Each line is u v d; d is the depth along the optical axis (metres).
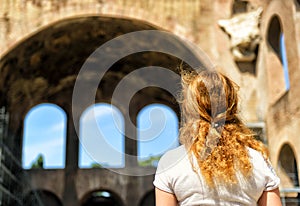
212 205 1.98
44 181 21.16
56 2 15.02
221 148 2.05
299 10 12.04
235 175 2.00
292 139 11.92
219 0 15.28
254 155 2.09
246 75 14.85
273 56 13.91
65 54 17.53
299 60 11.62
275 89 13.64
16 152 19.70
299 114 11.38
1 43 14.62
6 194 16.56
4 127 16.84
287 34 12.52
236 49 14.76
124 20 15.15
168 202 2.04
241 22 14.89
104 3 15.02
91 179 21.23
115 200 23.59
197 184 2.00
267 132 14.02
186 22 15.00
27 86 18.52
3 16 14.82
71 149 21.53
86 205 25.75
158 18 14.95
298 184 12.78
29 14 14.91
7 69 15.66
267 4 14.25
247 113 14.45
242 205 1.99
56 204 21.72
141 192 21.00
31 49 15.79
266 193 2.05
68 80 19.75
